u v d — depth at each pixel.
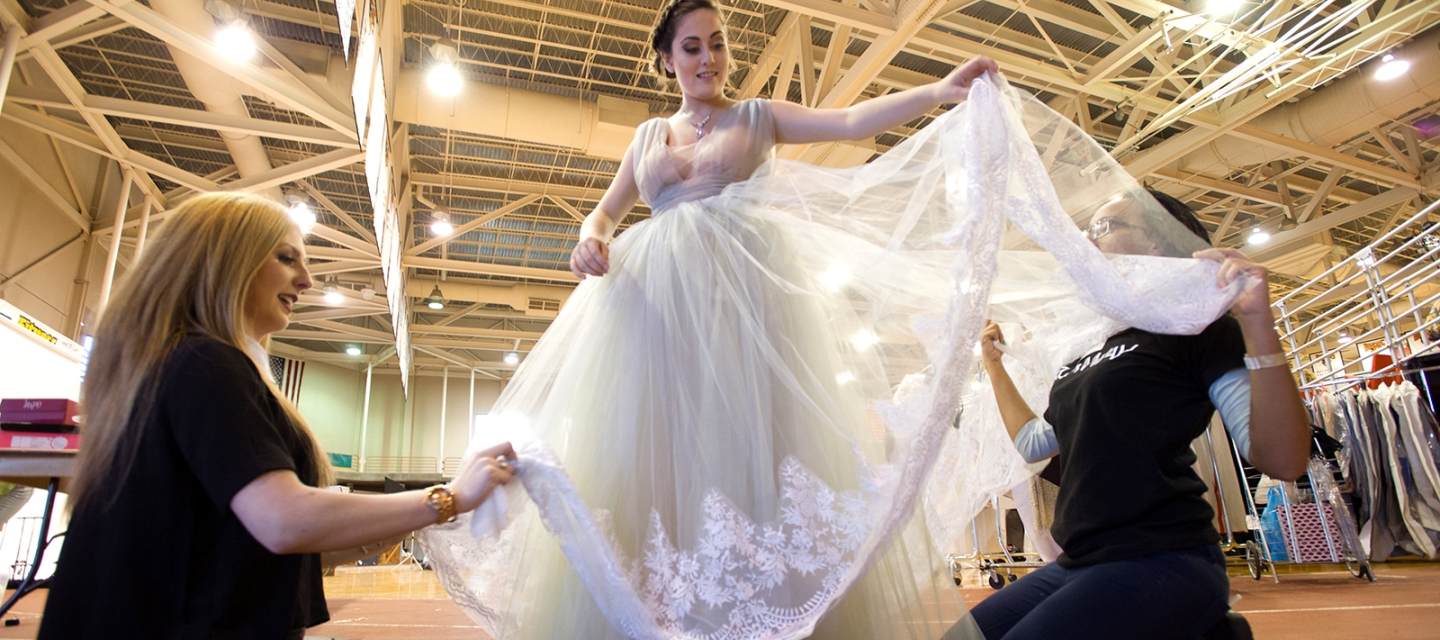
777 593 1.06
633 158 1.64
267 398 1.14
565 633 1.21
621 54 8.00
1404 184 9.78
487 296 14.88
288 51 7.57
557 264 14.04
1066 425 1.34
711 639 1.05
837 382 1.28
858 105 1.46
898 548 1.21
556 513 1.10
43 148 8.61
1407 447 4.51
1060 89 8.84
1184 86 7.87
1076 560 1.26
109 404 1.05
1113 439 1.24
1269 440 1.11
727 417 1.20
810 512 1.10
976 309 1.06
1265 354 1.10
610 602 1.07
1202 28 6.90
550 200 11.48
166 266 1.14
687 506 1.18
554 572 1.27
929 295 1.30
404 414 19.80
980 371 1.83
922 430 1.03
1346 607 2.60
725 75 1.60
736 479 1.17
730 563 1.07
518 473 1.14
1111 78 8.36
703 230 1.36
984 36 7.90
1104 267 1.14
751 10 7.49
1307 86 7.48
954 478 1.75
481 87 7.89
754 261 1.31
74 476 1.04
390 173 7.75
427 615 3.47
